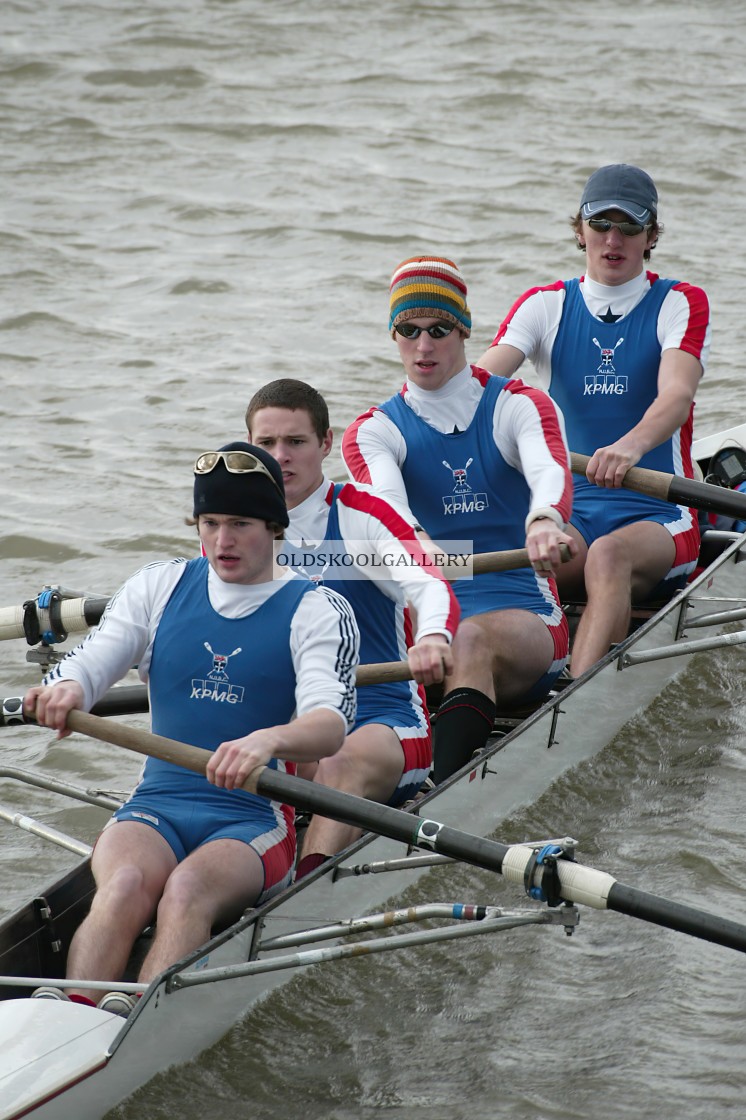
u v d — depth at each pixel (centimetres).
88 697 1619
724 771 2255
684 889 1933
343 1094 1560
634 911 1432
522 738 2077
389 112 6744
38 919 1634
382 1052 1628
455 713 2028
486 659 2075
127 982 1558
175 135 6481
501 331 2570
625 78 7138
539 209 5528
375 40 7788
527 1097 1549
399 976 1766
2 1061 1396
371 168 6041
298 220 5475
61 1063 1406
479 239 5253
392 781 1884
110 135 6462
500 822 2084
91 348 4394
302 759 1545
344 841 1825
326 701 1569
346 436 2189
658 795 2192
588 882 1449
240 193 5784
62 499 3406
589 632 2311
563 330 2541
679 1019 1669
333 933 1642
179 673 1652
